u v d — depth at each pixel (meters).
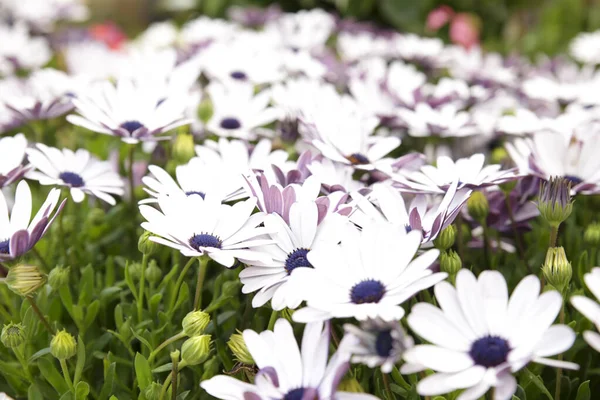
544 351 0.44
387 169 0.60
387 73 1.03
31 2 1.49
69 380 0.52
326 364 0.47
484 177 0.58
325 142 0.62
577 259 0.64
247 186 0.54
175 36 1.36
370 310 0.46
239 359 0.50
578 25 1.86
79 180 0.62
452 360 0.45
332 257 0.49
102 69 1.07
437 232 0.51
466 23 1.62
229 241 0.52
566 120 0.73
